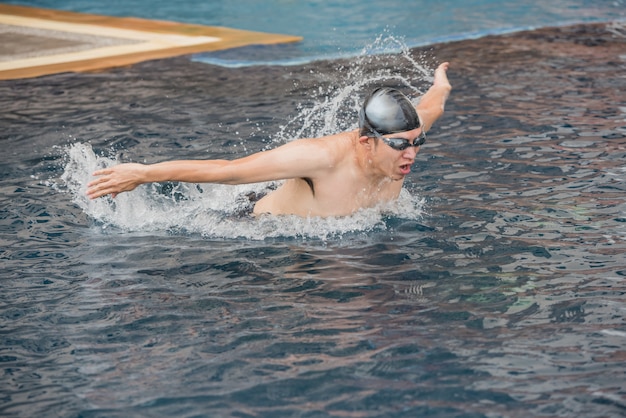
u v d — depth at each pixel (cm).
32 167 2216
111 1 5403
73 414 1127
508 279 1515
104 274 1591
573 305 1405
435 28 4228
